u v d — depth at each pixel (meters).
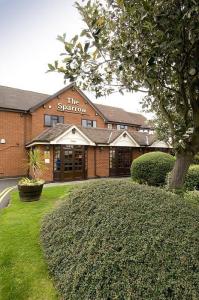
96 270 2.89
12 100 18.52
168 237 2.77
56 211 4.90
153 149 20.19
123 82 3.79
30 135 17.91
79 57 3.20
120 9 3.25
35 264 3.89
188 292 2.27
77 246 3.47
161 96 3.86
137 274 2.58
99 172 17.34
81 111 20.92
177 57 3.02
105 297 2.61
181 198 3.82
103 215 3.55
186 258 2.53
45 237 4.43
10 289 3.29
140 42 2.90
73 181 15.02
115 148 18.34
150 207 3.34
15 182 14.45
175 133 3.97
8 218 6.36
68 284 3.07
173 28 2.60
